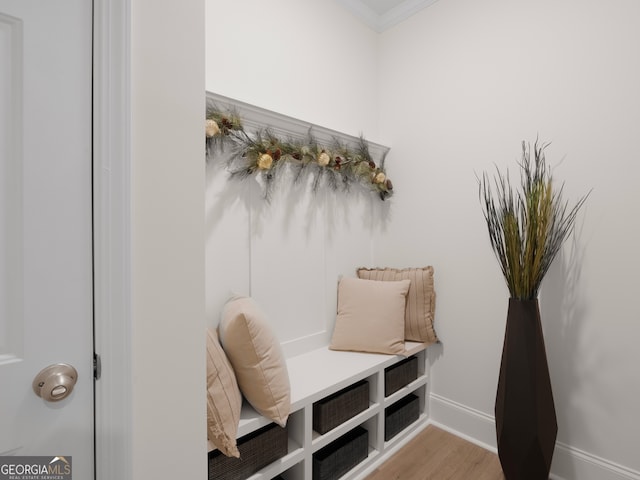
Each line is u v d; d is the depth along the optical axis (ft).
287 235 6.26
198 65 3.02
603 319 5.16
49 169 2.46
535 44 5.87
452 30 7.00
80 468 2.60
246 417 4.31
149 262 2.76
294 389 5.01
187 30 2.96
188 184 2.97
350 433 5.86
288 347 6.25
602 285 5.17
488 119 6.43
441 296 7.04
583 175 5.35
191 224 3.00
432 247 7.22
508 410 5.06
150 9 2.75
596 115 5.23
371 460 5.77
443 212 7.05
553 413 4.99
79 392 2.59
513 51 6.13
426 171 7.36
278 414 4.26
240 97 5.75
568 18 5.51
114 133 2.59
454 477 5.52
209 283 5.21
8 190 2.36
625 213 4.98
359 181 7.65
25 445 2.41
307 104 6.79
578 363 5.39
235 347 4.17
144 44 2.72
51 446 2.50
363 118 7.98
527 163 5.90
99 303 2.61
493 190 6.34
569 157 5.49
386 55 8.22
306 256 6.58
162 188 2.82
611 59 5.10
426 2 7.40
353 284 6.94
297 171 6.39
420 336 6.88
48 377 2.44
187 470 3.02
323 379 5.34
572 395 5.45
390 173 8.02
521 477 5.00
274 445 4.49
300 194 6.46
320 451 5.33
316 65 6.98
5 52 2.34
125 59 2.60
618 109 5.04
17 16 2.34
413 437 6.67
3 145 2.34
